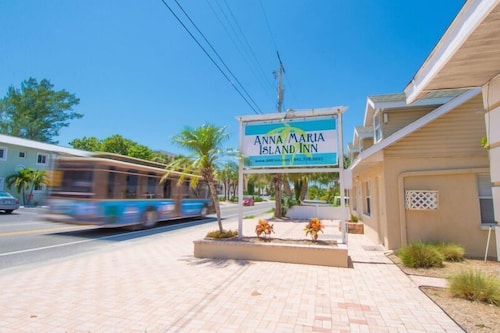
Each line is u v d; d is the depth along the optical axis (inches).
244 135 347.9
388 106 402.9
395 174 337.1
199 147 341.4
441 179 323.9
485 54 126.6
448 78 148.4
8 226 537.0
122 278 227.0
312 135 323.0
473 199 312.7
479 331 142.6
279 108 693.3
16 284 210.1
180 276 233.6
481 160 314.5
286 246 282.8
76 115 1998.0
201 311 164.1
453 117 327.0
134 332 139.2
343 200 303.1
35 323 147.7
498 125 141.7
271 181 925.8
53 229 509.7
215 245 304.7
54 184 442.6
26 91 1846.7
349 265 272.5
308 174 909.8
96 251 338.6
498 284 185.5
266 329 143.2
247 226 616.1
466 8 114.7
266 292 196.9
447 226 316.5
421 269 256.7
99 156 456.4
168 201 599.2
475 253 305.3
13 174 1098.1
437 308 170.9
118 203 462.3
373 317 158.1
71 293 191.8
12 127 1772.9
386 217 336.5
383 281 223.0
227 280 223.1
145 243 394.6
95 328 142.8
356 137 617.6
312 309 168.4
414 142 334.0
